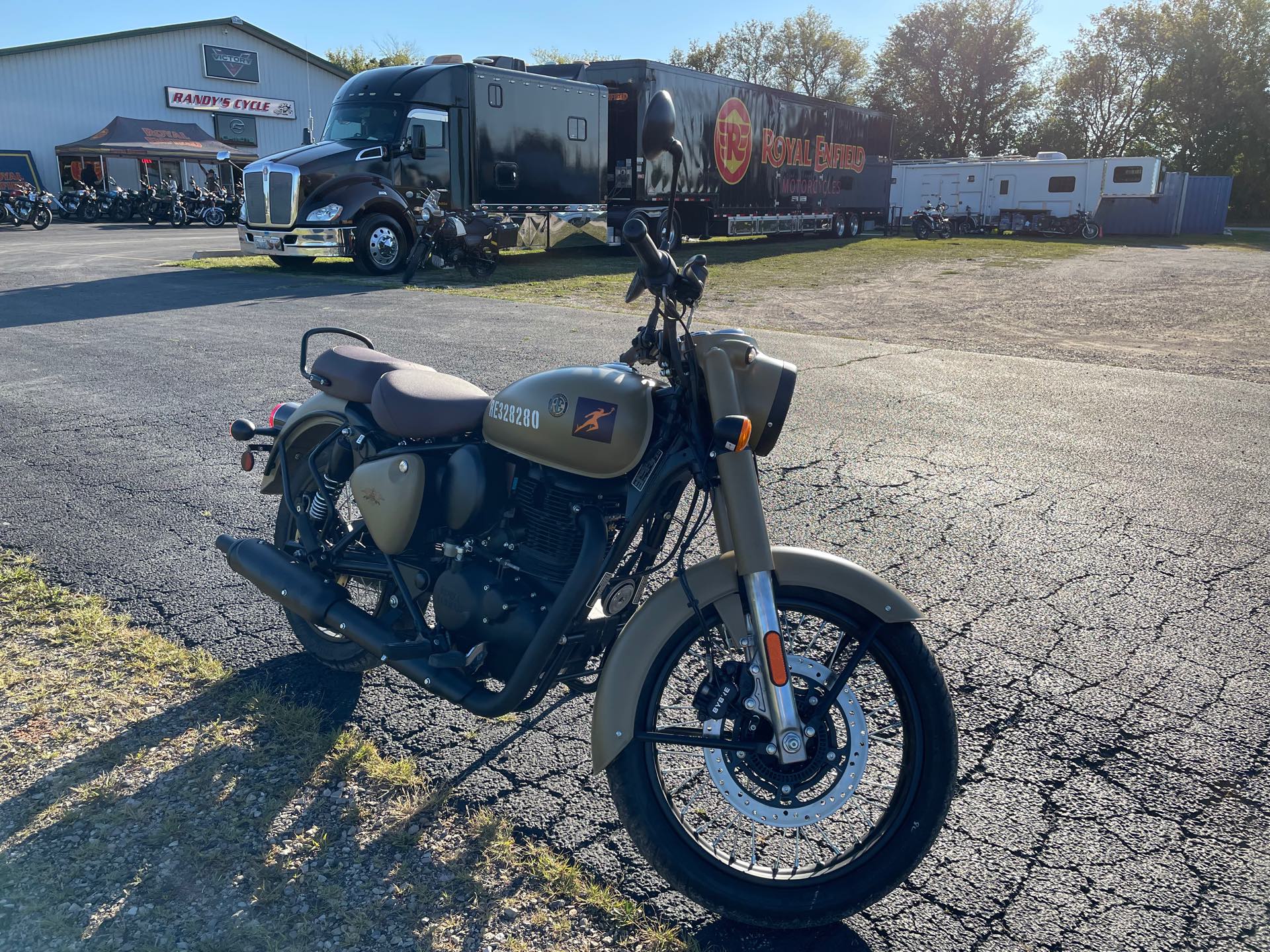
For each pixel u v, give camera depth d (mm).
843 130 31844
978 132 69188
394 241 18047
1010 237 38188
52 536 4914
